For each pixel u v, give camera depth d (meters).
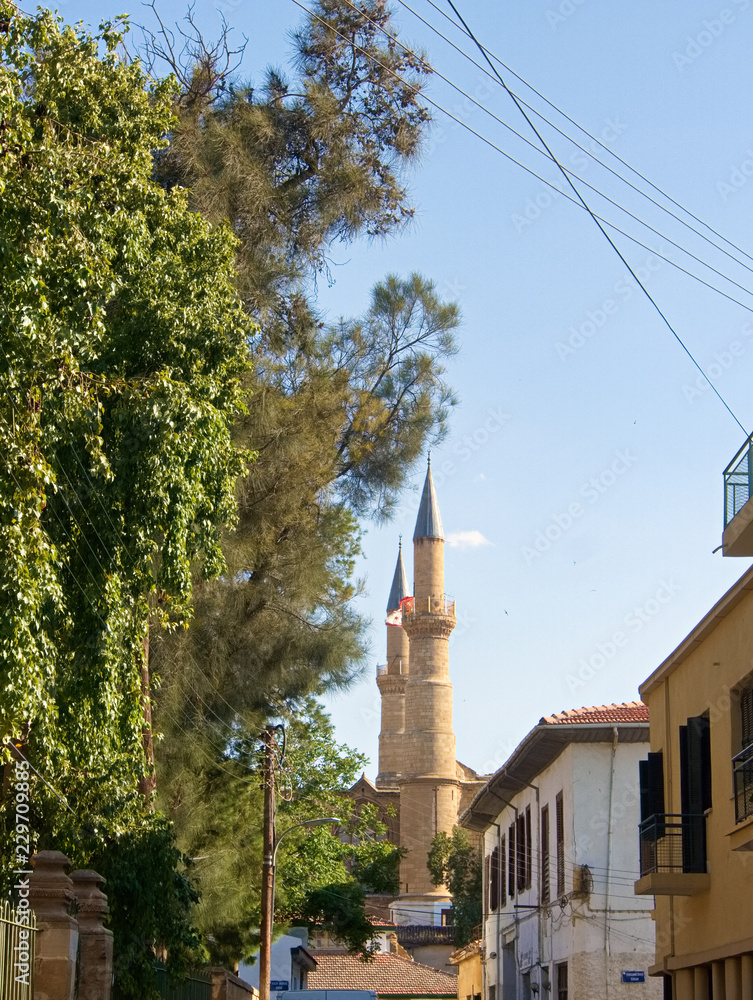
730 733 17.00
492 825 38.69
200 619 22.77
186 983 19.66
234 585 23.38
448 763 92.94
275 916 40.59
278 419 22.97
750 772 15.98
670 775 19.94
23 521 11.16
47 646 11.35
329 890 47.88
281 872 36.44
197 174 21.56
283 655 23.72
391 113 24.19
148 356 14.12
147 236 13.83
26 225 11.44
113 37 14.45
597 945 24.50
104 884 14.24
